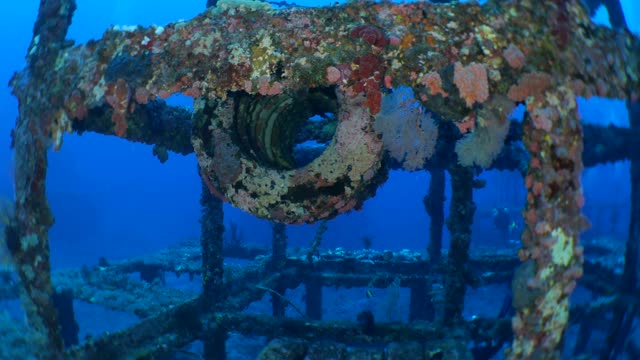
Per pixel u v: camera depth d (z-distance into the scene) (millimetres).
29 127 3912
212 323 6305
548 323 3072
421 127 3518
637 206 6605
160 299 7219
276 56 3229
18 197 3979
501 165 6742
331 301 14539
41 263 3953
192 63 3369
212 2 6219
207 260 6637
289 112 4172
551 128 2979
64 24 4008
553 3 3180
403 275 9539
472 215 5645
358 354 4824
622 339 6449
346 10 3229
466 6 3156
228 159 3705
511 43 3062
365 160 3479
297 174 3600
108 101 3541
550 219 2973
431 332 5512
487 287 15234
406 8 3178
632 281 6551
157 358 5719
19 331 4434
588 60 3180
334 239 32031
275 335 6098
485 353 6039
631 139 6586
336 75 3162
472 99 3021
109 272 8492
